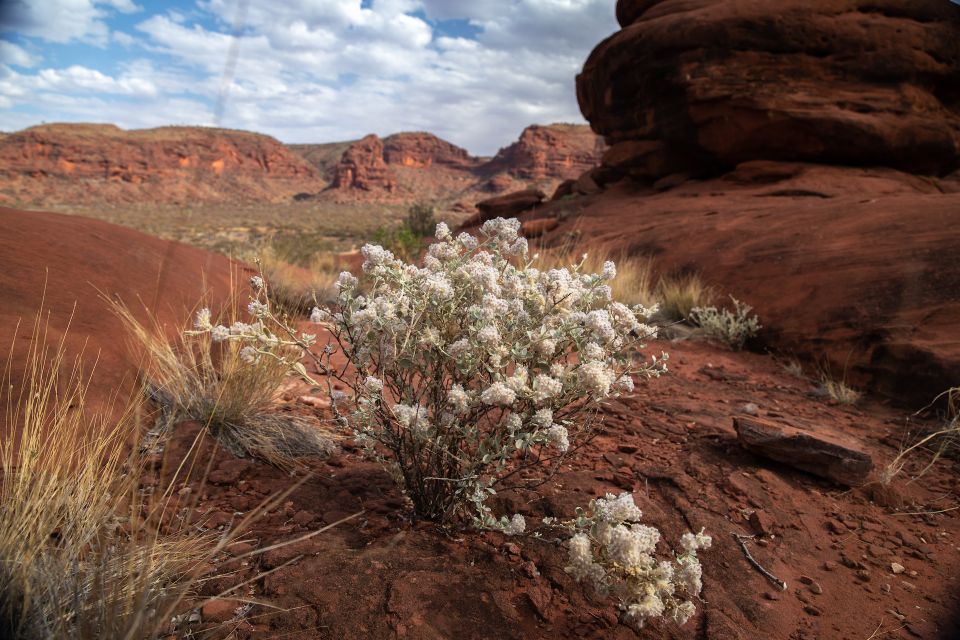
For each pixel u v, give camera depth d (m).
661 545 2.66
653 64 15.51
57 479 2.22
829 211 8.75
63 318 3.63
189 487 2.71
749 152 14.91
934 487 3.48
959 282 5.79
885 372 5.30
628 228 12.44
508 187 172.75
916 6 14.80
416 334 2.46
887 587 2.51
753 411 4.48
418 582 2.19
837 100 13.97
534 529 2.62
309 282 8.17
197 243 43.78
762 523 2.86
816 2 14.11
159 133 164.75
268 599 2.03
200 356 4.10
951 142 14.32
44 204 119.88
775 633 2.18
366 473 3.11
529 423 2.29
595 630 2.09
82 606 1.68
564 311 2.61
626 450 3.59
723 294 7.87
